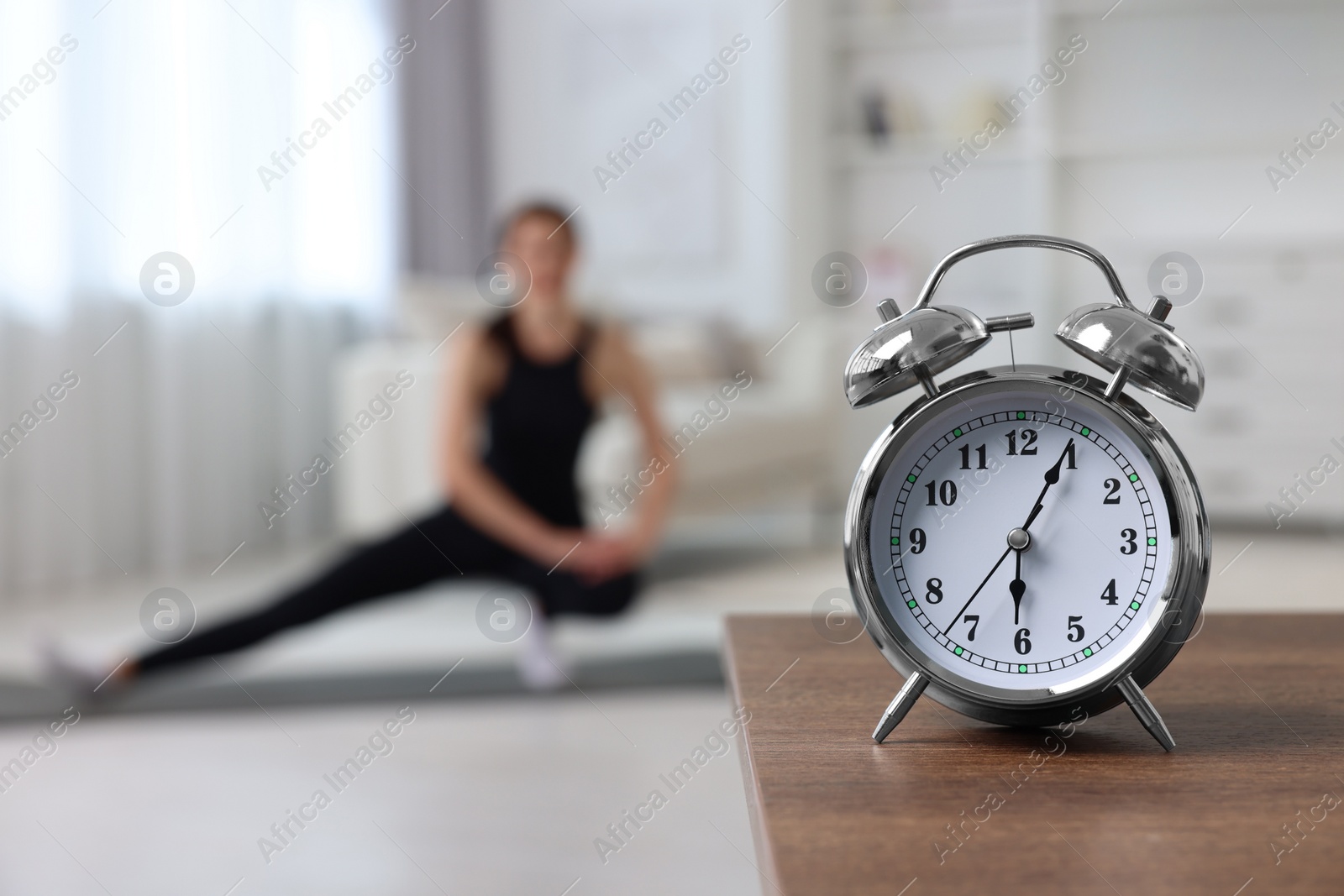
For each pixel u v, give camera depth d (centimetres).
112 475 371
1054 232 470
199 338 401
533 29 554
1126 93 465
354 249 473
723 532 441
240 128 415
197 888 142
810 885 45
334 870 147
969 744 64
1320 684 75
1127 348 65
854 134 521
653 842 155
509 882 142
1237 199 454
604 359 279
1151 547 67
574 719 214
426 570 262
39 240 345
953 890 44
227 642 244
